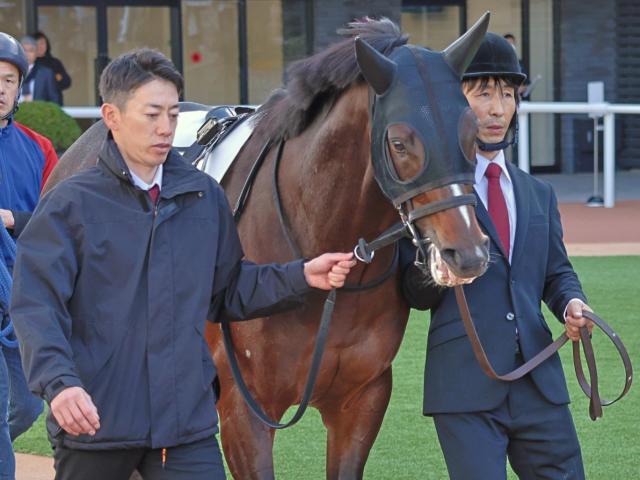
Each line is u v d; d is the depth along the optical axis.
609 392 8.76
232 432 5.28
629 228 16.38
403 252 5.20
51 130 15.77
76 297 4.30
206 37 23.16
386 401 5.47
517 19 24.31
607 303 11.57
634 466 7.17
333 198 4.96
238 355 5.25
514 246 5.05
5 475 5.80
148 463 4.39
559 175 24.27
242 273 4.61
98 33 22.50
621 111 18.05
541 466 5.04
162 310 4.28
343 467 5.50
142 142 4.28
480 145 5.04
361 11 23.08
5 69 6.26
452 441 4.96
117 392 4.26
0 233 6.12
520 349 4.98
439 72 4.45
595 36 24.58
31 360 4.11
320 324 4.95
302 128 5.20
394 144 4.35
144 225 4.30
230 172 5.65
